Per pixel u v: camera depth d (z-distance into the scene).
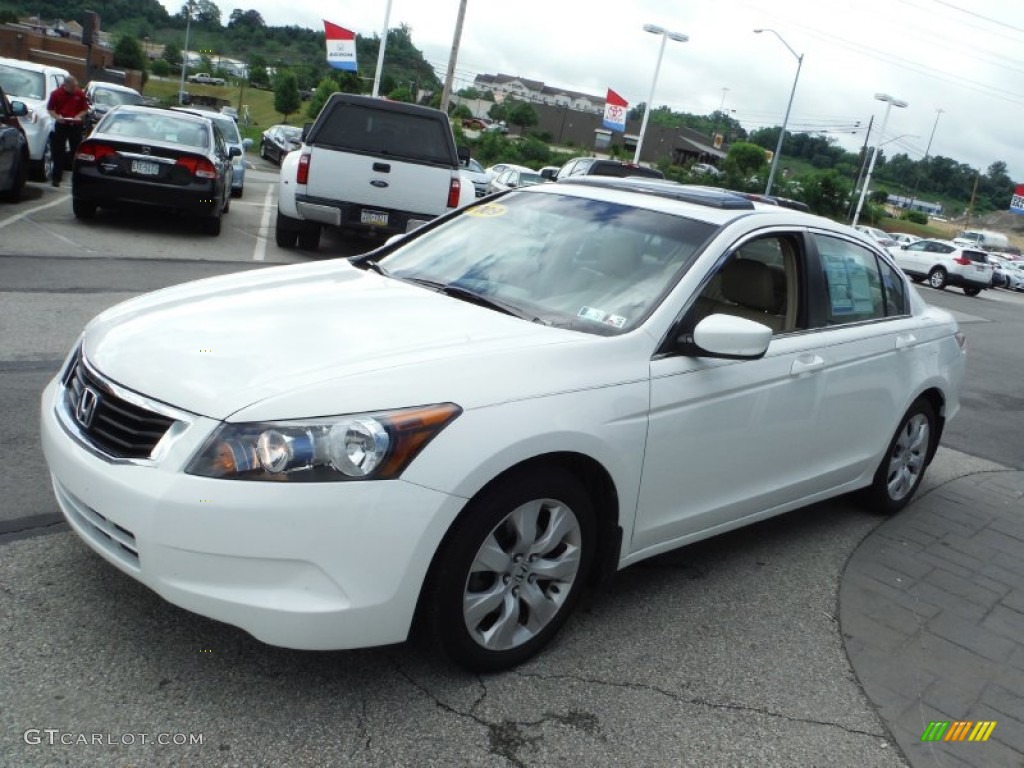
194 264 9.97
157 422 2.73
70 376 3.21
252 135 62.62
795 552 4.62
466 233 4.32
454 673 3.11
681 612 3.80
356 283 3.86
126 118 12.59
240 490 2.57
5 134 11.55
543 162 66.81
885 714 3.29
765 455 3.99
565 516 3.17
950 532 5.21
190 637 3.10
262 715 2.77
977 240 65.81
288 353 2.94
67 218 12.12
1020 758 3.14
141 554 2.66
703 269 3.68
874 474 5.05
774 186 62.72
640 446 3.33
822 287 4.34
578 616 3.64
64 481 2.88
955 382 5.42
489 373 2.97
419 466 2.70
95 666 2.88
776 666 3.48
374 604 2.70
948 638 3.93
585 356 3.23
